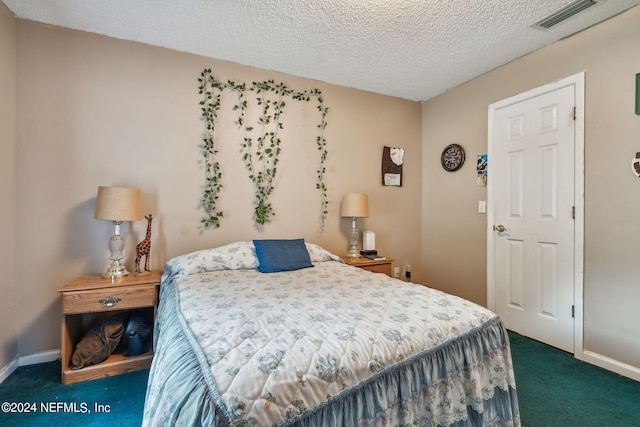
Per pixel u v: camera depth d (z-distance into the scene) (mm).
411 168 3508
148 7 1897
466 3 1844
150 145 2328
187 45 2342
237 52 2438
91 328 2010
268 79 2725
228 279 1912
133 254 2277
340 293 1576
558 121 2252
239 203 2623
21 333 2006
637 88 1841
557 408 1580
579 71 2125
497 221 2713
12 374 1890
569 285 2178
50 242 2074
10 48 1931
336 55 2482
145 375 1888
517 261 2543
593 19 1992
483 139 2852
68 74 2111
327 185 3012
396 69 2730
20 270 2002
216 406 718
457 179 3127
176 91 2406
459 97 3092
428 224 3488
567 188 2195
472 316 1306
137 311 2170
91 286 1837
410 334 1120
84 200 2152
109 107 2215
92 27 2111
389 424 975
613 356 1948
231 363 853
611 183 1960
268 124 2730
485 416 1222
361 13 1943
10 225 1942
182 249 2432
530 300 2443
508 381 1311
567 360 2090
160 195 2361
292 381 826
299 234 2881
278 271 2174
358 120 3174
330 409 862
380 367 988
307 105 2906
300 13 1948
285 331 1074
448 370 1136
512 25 2066
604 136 1992
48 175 2066
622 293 1910
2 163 1869
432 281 3436
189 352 935
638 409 1569
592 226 2057
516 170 2549
